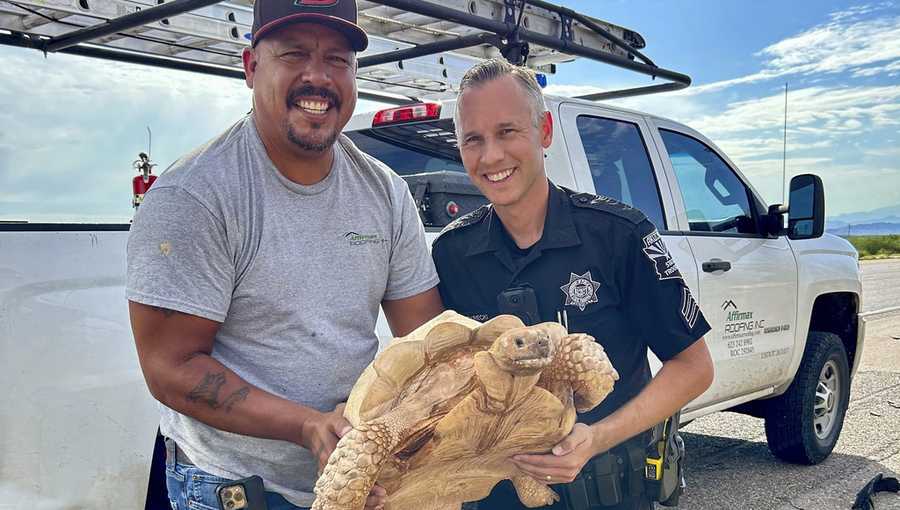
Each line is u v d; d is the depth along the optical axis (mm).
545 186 2244
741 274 4266
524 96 2125
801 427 4781
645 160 4000
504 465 1833
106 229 2391
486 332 1670
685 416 3986
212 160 1849
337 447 1552
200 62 4379
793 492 4461
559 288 2207
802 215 4398
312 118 1869
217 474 1959
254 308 1888
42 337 2199
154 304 1725
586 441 1800
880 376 7559
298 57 1890
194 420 1949
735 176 4695
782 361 4594
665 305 2146
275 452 1954
